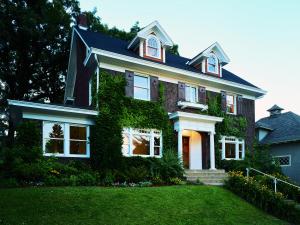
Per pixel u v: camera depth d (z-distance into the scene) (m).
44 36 28.42
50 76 31.48
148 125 18.16
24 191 10.17
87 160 16.52
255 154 22.22
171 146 18.83
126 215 9.34
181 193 12.27
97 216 8.92
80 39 21.73
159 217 9.65
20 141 14.49
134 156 16.61
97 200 10.11
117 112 17.19
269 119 28.16
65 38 29.92
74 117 16.38
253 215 11.65
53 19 28.50
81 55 21.19
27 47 28.83
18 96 30.67
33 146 14.43
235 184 14.12
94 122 16.95
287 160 23.11
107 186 13.05
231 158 21.59
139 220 9.16
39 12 29.12
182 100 20.02
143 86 18.86
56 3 29.09
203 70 21.88
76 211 9.04
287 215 12.13
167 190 12.39
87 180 13.12
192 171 17.45
